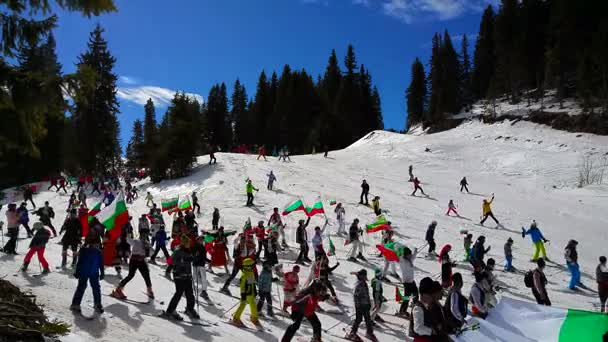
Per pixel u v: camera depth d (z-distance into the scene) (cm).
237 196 3128
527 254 2069
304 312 873
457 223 2572
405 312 1250
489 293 1134
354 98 9275
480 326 695
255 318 1029
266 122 9469
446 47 8406
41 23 676
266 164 4388
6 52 662
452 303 726
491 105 6944
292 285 1162
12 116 657
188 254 964
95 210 1376
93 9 679
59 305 876
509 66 7300
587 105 5406
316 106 8875
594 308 1426
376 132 6550
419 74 9588
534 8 7419
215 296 1245
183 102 4497
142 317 898
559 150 4541
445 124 6569
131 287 1179
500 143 5044
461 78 9025
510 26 7575
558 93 6284
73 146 5256
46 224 1980
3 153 714
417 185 3259
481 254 1711
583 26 6438
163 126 4569
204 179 3794
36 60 696
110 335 752
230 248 1944
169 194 3528
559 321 693
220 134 9544
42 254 1198
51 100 657
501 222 2652
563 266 1897
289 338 861
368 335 1043
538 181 3838
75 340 680
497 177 4047
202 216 2634
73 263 1322
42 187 4184
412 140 5619
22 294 740
